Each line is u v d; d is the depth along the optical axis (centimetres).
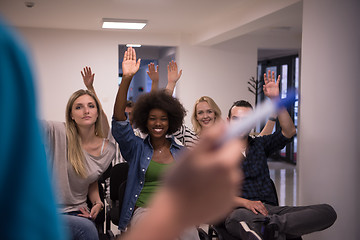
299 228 307
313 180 382
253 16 593
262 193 348
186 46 907
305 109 395
